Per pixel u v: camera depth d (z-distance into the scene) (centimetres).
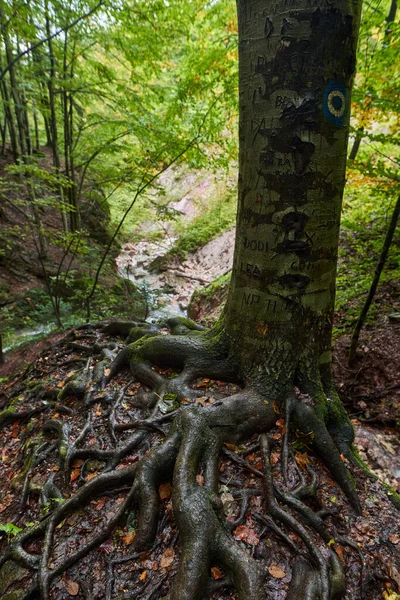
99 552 197
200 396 285
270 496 211
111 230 1562
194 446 226
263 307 263
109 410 307
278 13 203
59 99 973
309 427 253
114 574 185
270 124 219
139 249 1653
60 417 321
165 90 727
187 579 165
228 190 1633
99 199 1391
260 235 246
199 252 1579
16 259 1011
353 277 655
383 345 492
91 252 1105
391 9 543
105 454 256
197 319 987
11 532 221
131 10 599
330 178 228
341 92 215
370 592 182
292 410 261
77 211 956
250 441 253
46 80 682
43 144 1830
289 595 168
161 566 185
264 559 184
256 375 274
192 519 187
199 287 1274
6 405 396
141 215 1769
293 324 261
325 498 226
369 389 463
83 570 190
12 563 199
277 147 221
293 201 229
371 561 195
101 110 1091
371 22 466
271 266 250
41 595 178
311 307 259
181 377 302
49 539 204
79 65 787
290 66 207
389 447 379
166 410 279
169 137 657
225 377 297
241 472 232
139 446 259
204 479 214
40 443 297
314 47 203
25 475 269
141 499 211
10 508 249
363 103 430
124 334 471
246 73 224
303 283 250
